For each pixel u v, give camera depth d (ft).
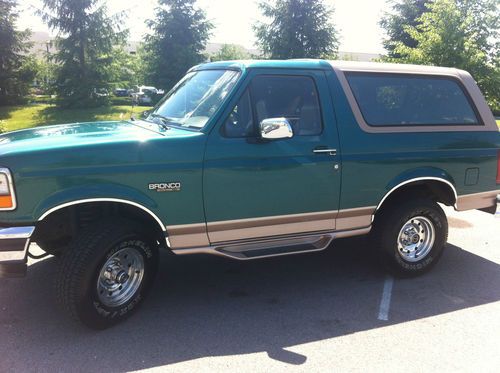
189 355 11.06
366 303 13.98
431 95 15.69
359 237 20.27
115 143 11.33
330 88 13.89
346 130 13.91
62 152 10.85
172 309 13.39
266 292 14.67
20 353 10.98
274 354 11.17
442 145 15.30
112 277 12.06
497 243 19.88
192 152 11.97
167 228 12.12
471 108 16.29
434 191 16.07
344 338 11.97
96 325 11.85
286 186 13.21
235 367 10.60
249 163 12.62
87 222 12.64
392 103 14.96
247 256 13.01
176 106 14.42
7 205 10.55
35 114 84.43
